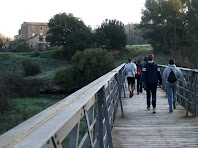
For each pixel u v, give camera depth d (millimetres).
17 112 21375
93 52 40875
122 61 52469
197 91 6797
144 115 7074
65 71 39531
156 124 6070
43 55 62156
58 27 61250
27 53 68562
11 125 17312
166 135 5195
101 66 39750
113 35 60094
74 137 1855
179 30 49750
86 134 2213
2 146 989
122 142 4785
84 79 39281
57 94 36156
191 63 35938
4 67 53812
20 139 1078
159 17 50719
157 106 8430
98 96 3227
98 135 3195
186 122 6203
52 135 1205
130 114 7215
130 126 5914
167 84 7383
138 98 10328
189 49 39156
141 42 100750
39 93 33406
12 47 89312
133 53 60219
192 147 4484
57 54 60250
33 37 83688
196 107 6820
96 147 3037
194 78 6633
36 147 1007
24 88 31609
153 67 7238
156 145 4605
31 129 1216
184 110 7668
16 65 54781
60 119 1433
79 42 54562
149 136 5141
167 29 51062
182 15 48219
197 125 5906
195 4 39062
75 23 62688
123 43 61438
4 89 27156
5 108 21984
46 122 1357
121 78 9664
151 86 7336
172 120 6434
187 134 5242
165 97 10445
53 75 42562
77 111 1730
